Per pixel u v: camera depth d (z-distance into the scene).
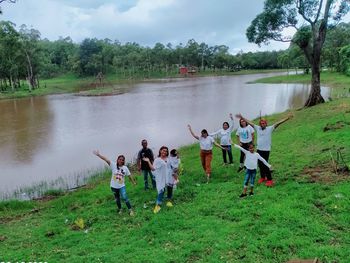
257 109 39.06
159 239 8.22
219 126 29.50
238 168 13.96
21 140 27.58
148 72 145.75
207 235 7.99
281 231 7.62
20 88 86.06
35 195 15.48
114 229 9.52
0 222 11.78
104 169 18.89
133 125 32.16
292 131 18.95
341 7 26.41
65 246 8.83
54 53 148.62
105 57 137.88
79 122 35.31
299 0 25.88
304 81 73.81
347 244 6.93
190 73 144.62
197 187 11.94
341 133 15.53
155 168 10.21
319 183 10.26
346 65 23.92
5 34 74.25
